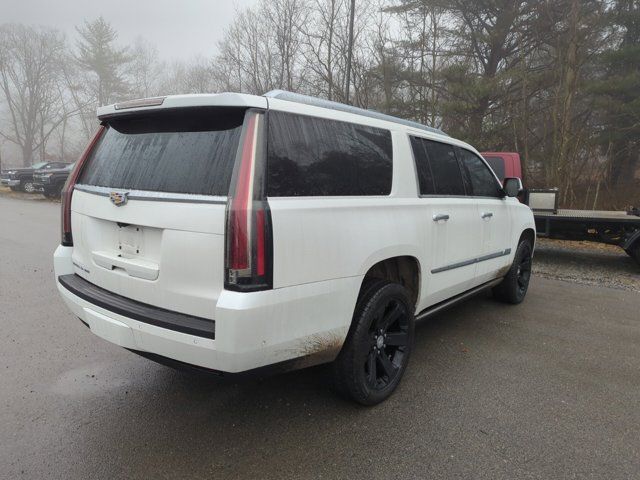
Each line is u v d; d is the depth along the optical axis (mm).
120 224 2707
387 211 3080
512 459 2564
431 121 18172
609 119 17016
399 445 2682
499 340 4344
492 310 5281
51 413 2979
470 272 4234
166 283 2449
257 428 2842
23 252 8062
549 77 16250
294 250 2406
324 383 3420
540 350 4113
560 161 15102
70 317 4746
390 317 3156
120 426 2846
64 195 3250
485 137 17875
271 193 2361
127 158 2863
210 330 2275
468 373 3629
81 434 2758
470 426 2883
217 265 2277
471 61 18297
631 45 15672
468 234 4098
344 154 2848
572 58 14750
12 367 3619
